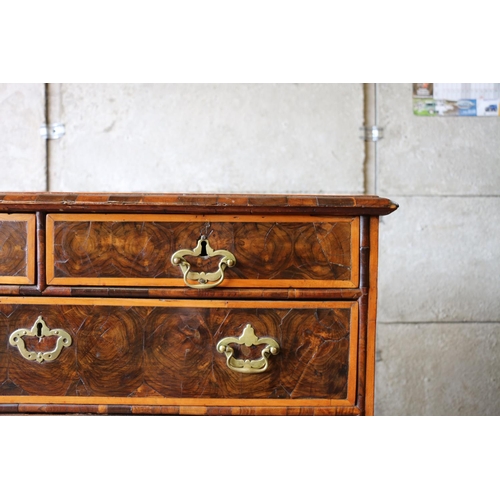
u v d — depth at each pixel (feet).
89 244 3.21
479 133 5.58
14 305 3.24
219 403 3.27
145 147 5.50
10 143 5.44
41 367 3.27
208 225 3.19
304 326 3.24
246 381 3.26
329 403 3.26
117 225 3.21
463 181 5.59
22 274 3.23
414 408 5.72
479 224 5.61
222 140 5.52
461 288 5.65
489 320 5.68
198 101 5.50
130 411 3.26
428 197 5.58
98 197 3.13
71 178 5.49
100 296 3.24
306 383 3.25
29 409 3.26
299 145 5.52
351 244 3.21
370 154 5.56
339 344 3.24
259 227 3.20
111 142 5.49
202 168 5.53
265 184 5.54
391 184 5.56
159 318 3.24
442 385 5.72
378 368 5.69
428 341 5.68
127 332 3.25
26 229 3.21
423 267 5.62
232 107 5.51
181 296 3.22
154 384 3.27
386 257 5.61
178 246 3.20
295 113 5.52
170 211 3.15
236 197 3.14
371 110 5.53
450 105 5.54
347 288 3.22
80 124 5.47
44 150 5.45
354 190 5.54
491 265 5.64
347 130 5.52
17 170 5.45
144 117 5.49
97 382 3.27
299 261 3.21
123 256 3.21
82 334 3.25
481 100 5.55
